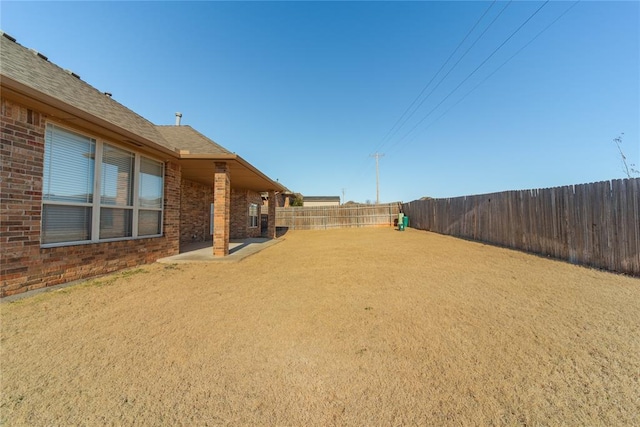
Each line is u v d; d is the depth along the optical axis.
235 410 1.96
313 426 1.82
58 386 2.19
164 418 1.87
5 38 5.45
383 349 2.79
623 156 10.55
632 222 5.30
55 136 4.93
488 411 1.93
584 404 1.99
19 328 3.21
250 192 16.28
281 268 6.74
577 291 4.50
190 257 7.95
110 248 5.99
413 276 5.75
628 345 2.79
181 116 11.59
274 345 2.89
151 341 2.96
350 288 4.96
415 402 2.03
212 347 2.85
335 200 50.03
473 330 3.19
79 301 4.18
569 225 6.74
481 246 9.65
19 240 4.31
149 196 7.41
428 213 16.75
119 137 5.89
